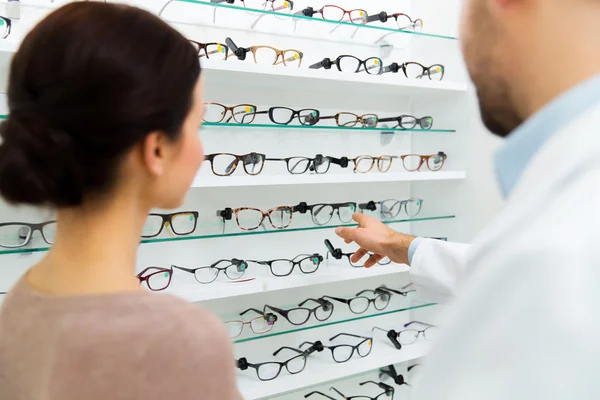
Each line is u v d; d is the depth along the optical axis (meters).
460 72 1.62
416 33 1.52
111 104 0.46
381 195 1.80
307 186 1.64
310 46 1.58
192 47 0.56
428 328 1.80
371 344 1.64
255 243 1.57
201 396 0.48
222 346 0.50
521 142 0.40
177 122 0.54
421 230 1.83
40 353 0.48
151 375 0.46
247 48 1.40
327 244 1.61
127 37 0.48
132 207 0.54
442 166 1.72
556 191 0.33
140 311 0.48
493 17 0.41
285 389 1.41
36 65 0.46
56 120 0.46
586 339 0.28
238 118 1.45
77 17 0.47
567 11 0.37
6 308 0.54
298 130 1.60
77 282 0.50
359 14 1.62
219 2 1.29
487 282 0.33
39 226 1.14
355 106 1.70
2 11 1.15
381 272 1.52
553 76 0.38
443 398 0.35
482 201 1.59
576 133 0.34
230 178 1.20
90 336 0.46
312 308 1.64
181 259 1.46
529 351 0.29
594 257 0.29
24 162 0.46
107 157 0.49
